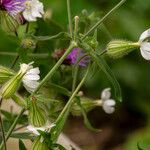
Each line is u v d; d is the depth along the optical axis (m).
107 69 0.55
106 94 0.64
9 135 0.56
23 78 0.55
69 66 0.64
